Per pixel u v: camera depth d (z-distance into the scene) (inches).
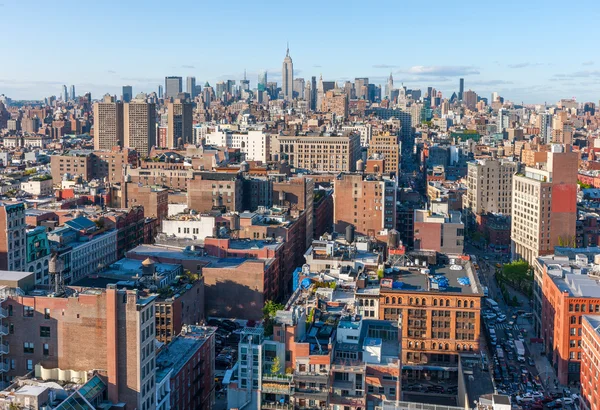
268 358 6594.5
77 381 6501.0
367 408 6614.2
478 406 6333.7
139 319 6294.3
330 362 6515.8
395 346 7352.4
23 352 6673.2
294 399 6402.6
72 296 6560.0
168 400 6983.3
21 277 6993.1
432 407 6072.8
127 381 6343.5
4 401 5772.6
